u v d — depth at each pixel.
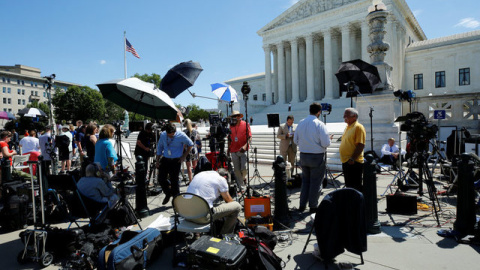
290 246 3.84
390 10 32.31
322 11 39.12
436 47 36.03
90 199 4.21
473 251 3.53
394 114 9.48
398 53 35.28
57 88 61.19
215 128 5.96
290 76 47.84
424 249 3.62
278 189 4.48
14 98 74.50
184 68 6.27
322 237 3.27
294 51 42.25
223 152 6.09
